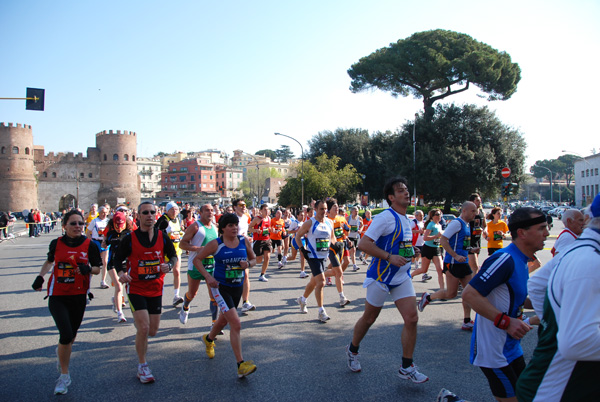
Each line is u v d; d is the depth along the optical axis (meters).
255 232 11.23
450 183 37.09
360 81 42.03
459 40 38.50
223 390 4.36
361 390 4.30
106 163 86.31
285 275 12.14
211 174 126.44
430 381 4.51
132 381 4.64
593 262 2.04
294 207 54.53
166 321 7.14
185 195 114.94
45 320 7.29
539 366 2.32
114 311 7.86
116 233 7.16
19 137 76.44
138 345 4.62
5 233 29.56
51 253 4.67
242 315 7.42
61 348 4.40
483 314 2.89
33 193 78.44
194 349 5.69
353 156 56.69
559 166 116.88
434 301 8.36
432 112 40.22
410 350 4.40
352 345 4.80
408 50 39.12
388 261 4.37
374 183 54.69
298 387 4.39
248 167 147.50
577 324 2.00
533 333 6.15
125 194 86.62
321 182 47.78
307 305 8.16
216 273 4.99
